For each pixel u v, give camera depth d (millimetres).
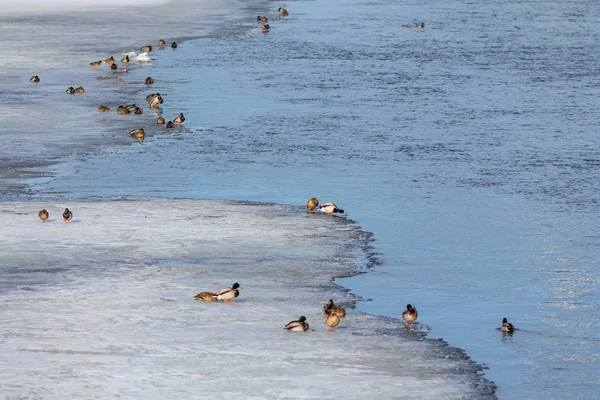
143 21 175625
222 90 107125
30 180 68062
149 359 37469
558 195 66375
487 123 91625
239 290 46094
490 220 60000
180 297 44812
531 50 148625
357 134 85625
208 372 36344
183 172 71250
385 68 126750
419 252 53219
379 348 39438
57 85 107938
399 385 35812
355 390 35188
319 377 36250
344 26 177375
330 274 49000
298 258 51344
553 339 41000
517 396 35406
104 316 42156
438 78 119250
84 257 50531
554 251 53906
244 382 35531
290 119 91688
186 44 146375
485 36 166375
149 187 66812
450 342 40438
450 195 66000
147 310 43000
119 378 35594
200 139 82438
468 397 35062
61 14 184500
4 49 136250
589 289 47594
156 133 84250
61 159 74250
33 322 41250
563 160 76938
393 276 49000
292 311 43500
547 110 98938
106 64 123688
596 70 128750
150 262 49938
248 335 40312
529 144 82750
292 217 59562
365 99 103250
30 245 52281
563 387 36281
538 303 45531
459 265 51125
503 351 39594
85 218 57906
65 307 43219
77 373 35938
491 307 44875
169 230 55750
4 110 92938
